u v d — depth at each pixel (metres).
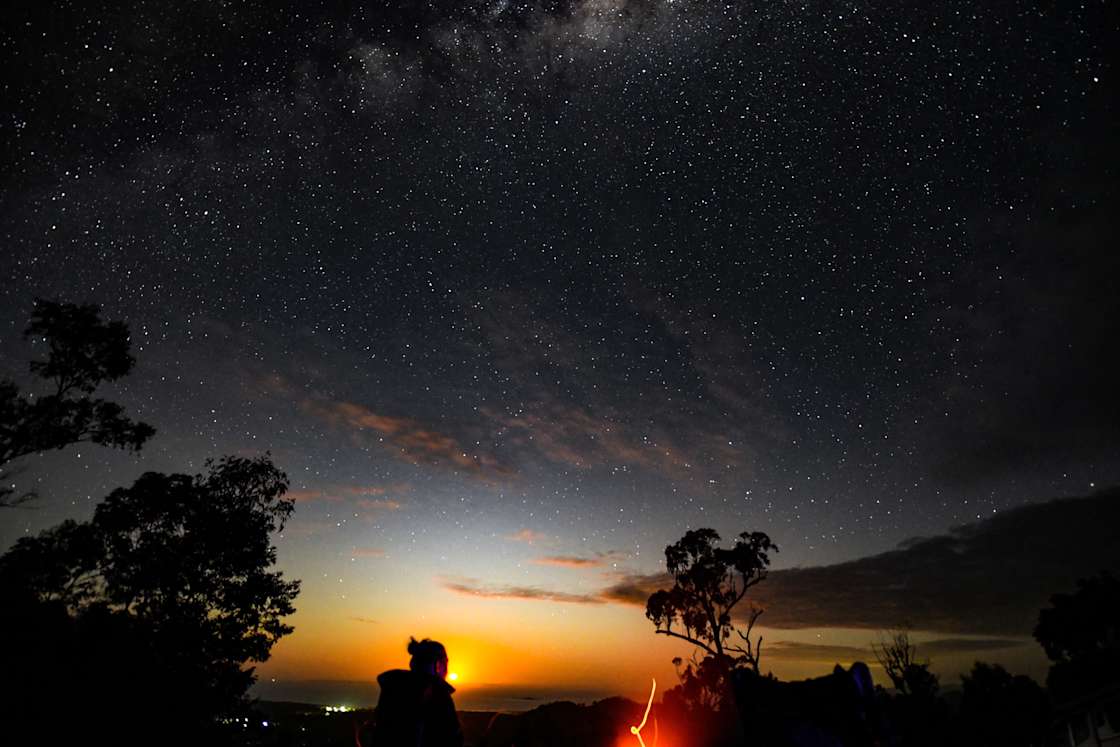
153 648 16.52
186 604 18.20
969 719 30.69
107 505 17.27
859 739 3.33
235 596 18.44
